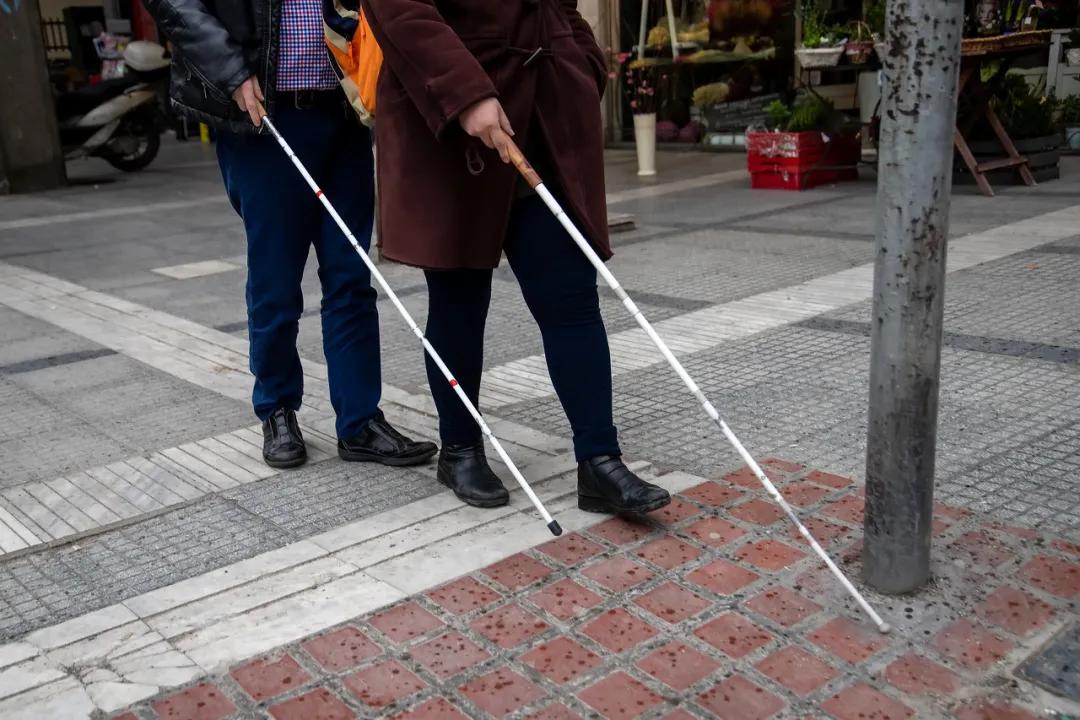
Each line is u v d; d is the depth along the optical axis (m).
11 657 2.36
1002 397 3.67
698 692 2.11
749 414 3.67
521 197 2.72
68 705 2.16
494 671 2.21
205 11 3.01
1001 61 8.88
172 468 3.50
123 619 2.50
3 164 11.80
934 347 2.27
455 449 3.08
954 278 5.40
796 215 7.89
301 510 3.08
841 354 4.32
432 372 2.99
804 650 2.22
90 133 13.00
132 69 13.45
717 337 4.70
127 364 4.89
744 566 2.57
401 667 2.24
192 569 2.75
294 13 3.08
